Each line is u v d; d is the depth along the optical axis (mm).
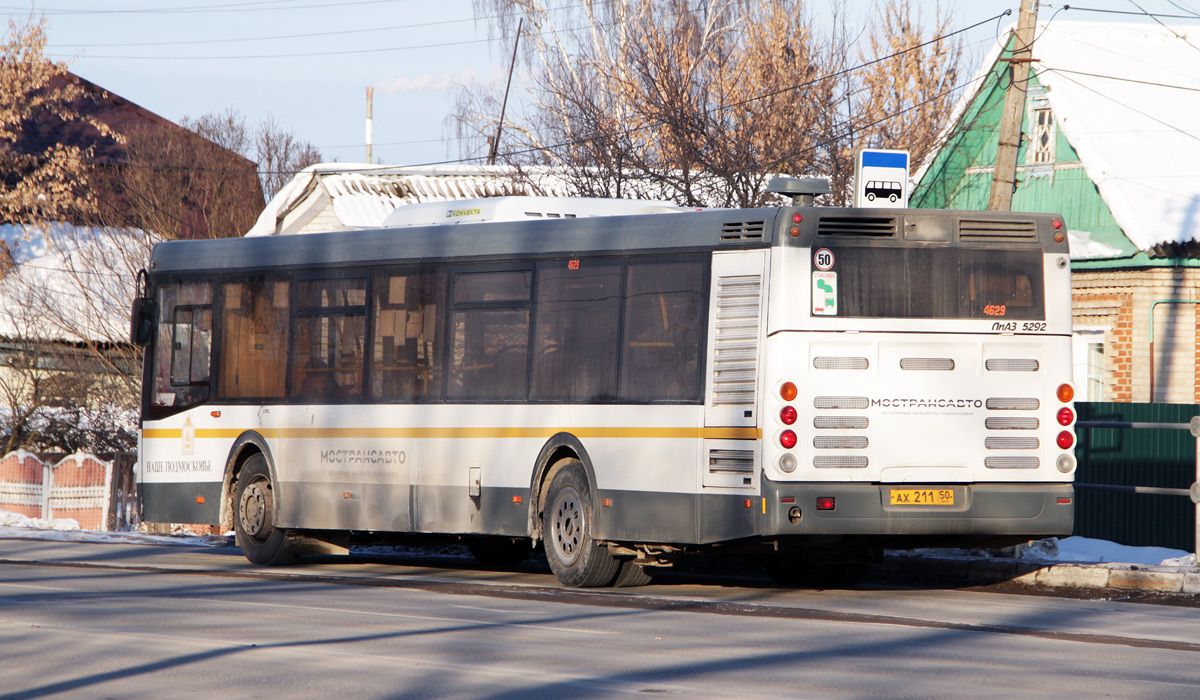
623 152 63188
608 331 28328
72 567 33406
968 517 25922
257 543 35219
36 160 89938
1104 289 56531
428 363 31625
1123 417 37344
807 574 30672
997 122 64000
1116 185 56500
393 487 32094
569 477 28891
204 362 36469
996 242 26406
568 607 24953
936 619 23266
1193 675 17516
